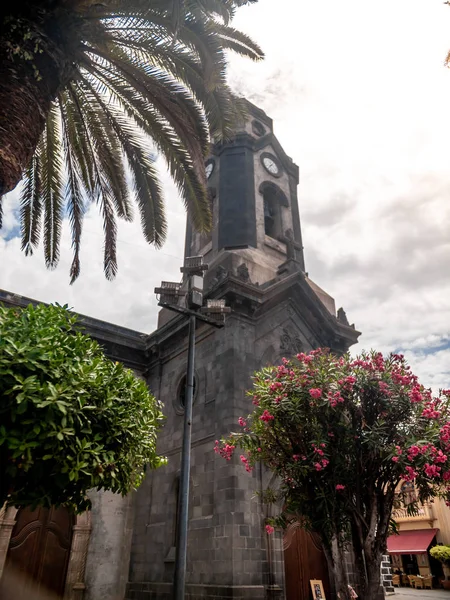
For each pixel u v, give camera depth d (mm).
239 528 14219
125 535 18688
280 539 14883
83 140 12938
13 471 5844
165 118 11758
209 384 17984
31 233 14500
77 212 14039
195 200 12969
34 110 7391
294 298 20828
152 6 9523
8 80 7137
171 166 12750
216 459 15883
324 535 8602
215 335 18594
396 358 9977
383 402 9219
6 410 5754
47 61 7828
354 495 8914
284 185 26688
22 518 16453
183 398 19578
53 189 14195
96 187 13773
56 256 15055
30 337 6594
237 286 18359
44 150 13648
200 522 15508
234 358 17188
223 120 12195
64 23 8500
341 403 9266
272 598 13680
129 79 11312
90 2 9062
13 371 6004
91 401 6848
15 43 7309
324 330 22094
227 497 14742
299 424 9320
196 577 14773
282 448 9477
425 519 36375
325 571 16234
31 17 7863
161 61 11648
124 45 10836
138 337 23109
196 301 10625
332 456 8945
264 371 10711
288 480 9281
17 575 15656
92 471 6484
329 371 9789
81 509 6930
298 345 20219
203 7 9812
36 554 16359
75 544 17234
